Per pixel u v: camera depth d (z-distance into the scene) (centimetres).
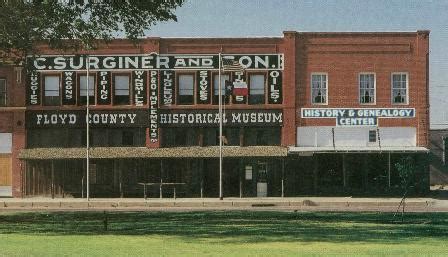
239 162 5681
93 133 5775
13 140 5734
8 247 1969
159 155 5597
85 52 5741
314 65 5716
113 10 3506
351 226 2978
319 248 1992
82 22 3572
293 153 5562
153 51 5734
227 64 5425
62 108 5734
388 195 5631
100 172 5703
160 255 1781
